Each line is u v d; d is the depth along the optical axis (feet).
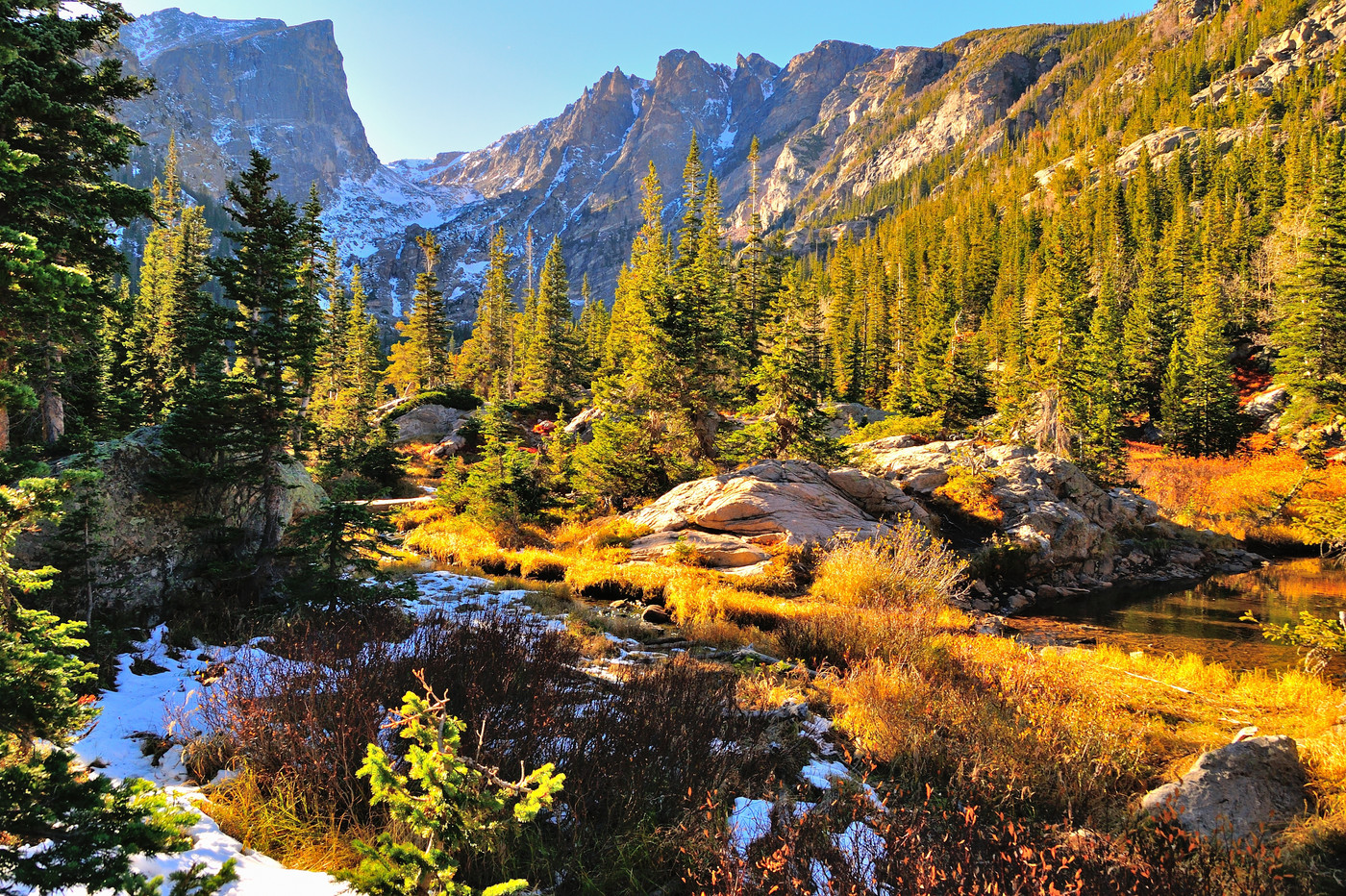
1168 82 517.55
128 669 23.93
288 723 17.33
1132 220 297.33
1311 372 122.21
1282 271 193.06
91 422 57.36
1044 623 57.67
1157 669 38.24
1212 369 167.43
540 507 89.30
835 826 16.38
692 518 70.85
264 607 32.91
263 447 36.55
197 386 34.60
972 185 576.61
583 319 338.95
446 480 95.04
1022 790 18.04
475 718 18.51
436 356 246.47
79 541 26.37
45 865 9.65
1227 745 19.85
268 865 12.99
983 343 228.02
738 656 35.35
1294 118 353.10
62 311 15.67
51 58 33.22
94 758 16.58
